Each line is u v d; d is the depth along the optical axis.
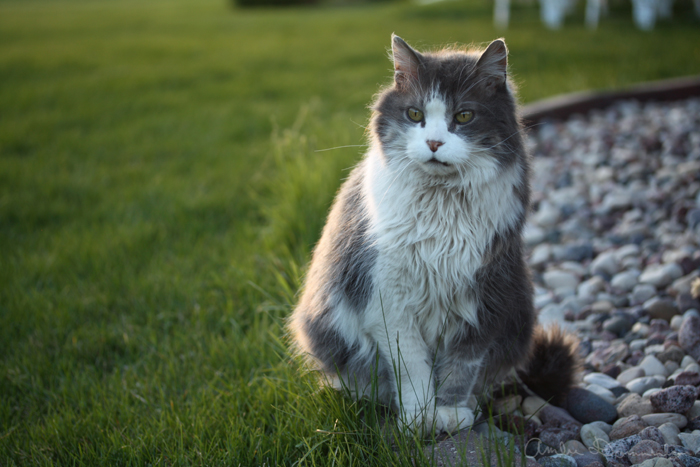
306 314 2.68
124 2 29.31
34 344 3.29
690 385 2.44
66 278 4.00
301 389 2.63
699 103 6.22
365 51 10.92
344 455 2.19
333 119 6.01
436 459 2.13
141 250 4.31
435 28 12.83
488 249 2.32
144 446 2.39
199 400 2.71
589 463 2.17
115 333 3.38
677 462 2.04
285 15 19.00
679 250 3.67
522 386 2.84
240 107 7.87
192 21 17.88
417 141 2.27
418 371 2.40
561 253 4.06
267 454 2.33
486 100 2.34
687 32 10.75
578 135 5.87
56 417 2.68
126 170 5.98
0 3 29.08
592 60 8.58
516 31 11.83
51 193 5.41
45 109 8.13
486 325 2.42
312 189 4.36
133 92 8.92
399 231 2.28
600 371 2.91
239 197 5.21
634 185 4.66
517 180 2.39
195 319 3.45
